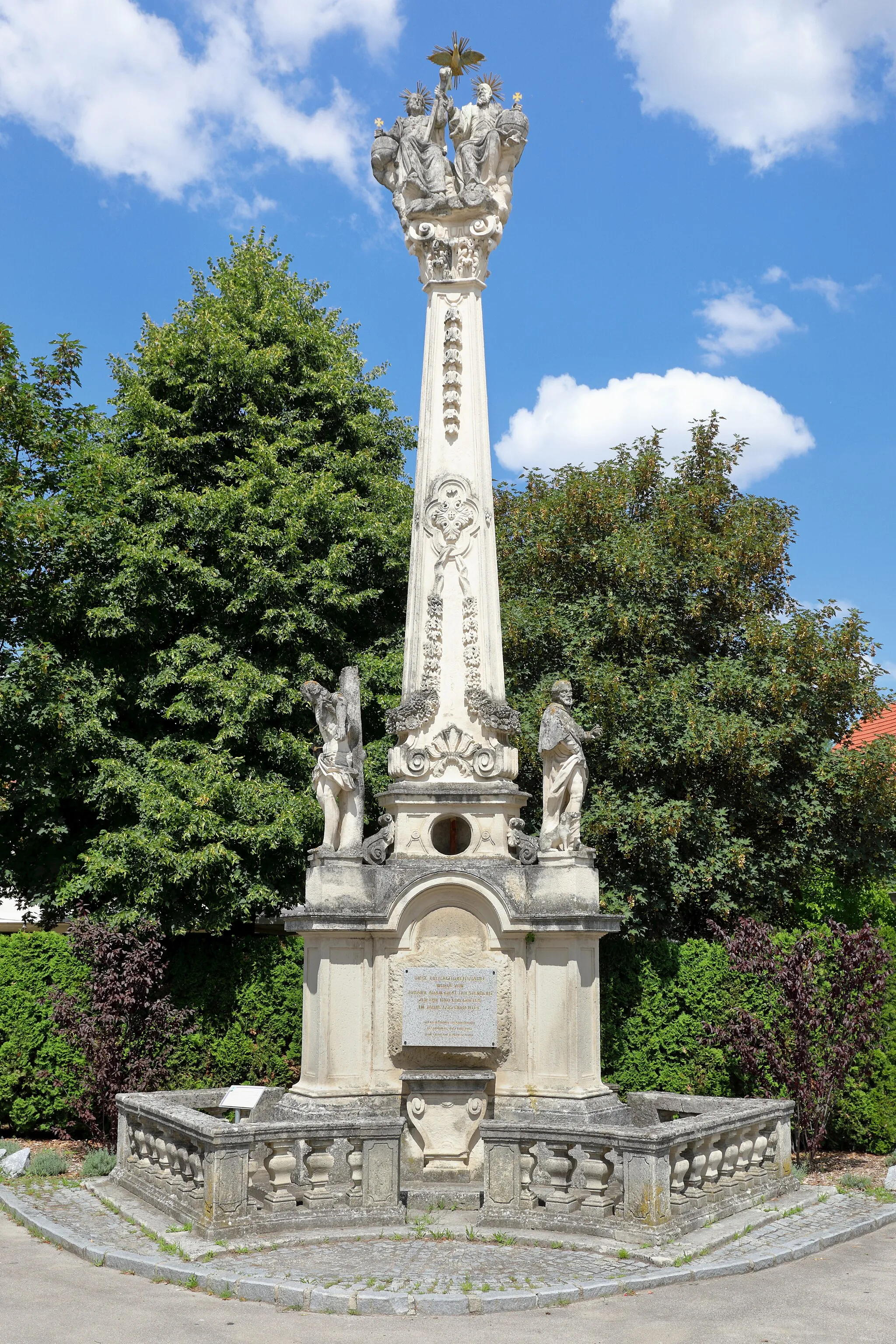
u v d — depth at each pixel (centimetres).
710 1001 1808
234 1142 1140
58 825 2020
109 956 1683
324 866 1450
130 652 2167
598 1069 1445
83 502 2084
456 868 1440
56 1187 1430
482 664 1550
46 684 1950
